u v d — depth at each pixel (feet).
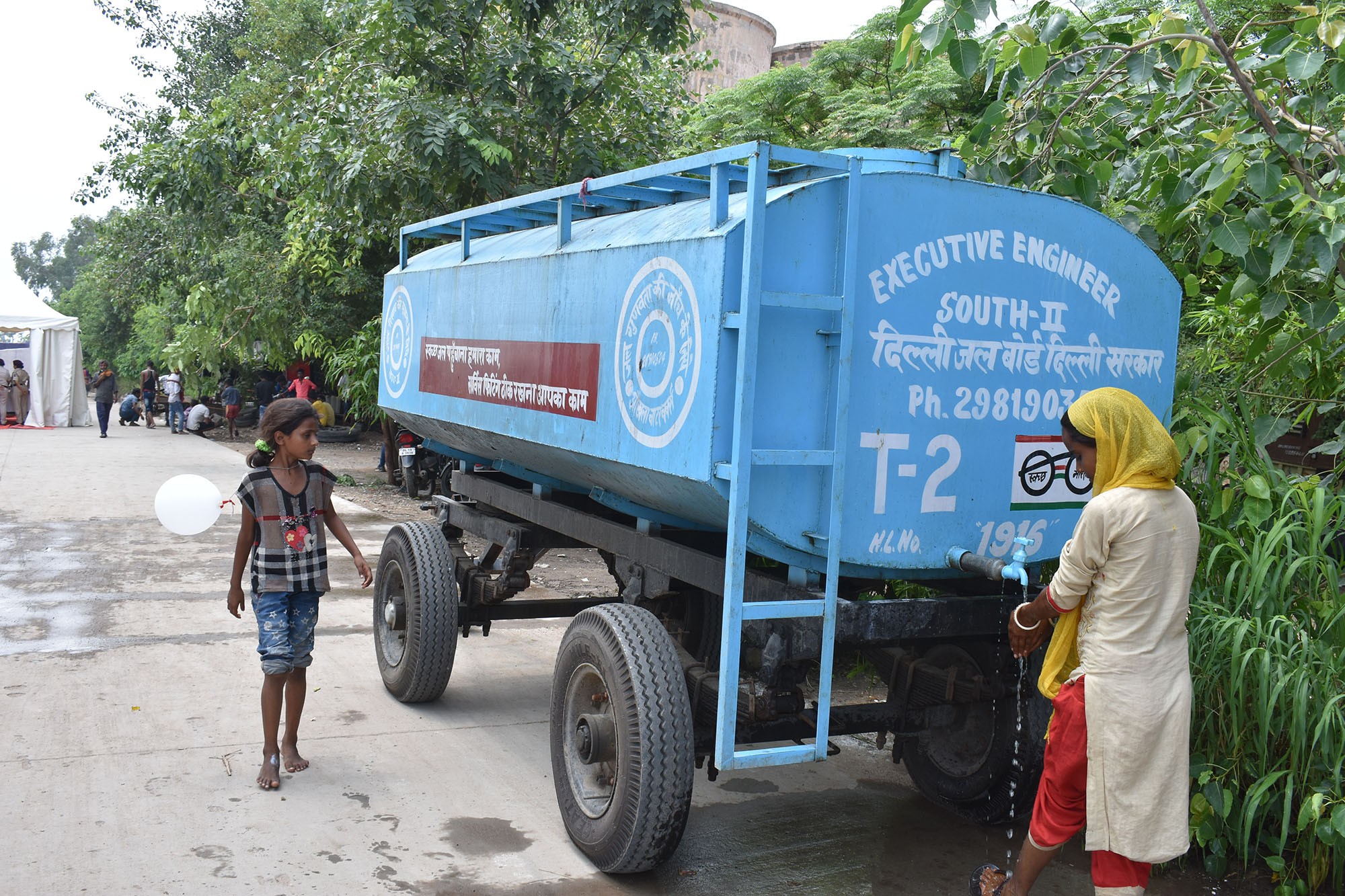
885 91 32.09
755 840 13.99
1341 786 12.09
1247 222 13.84
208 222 58.23
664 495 12.19
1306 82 15.05
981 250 11.69
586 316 13.55
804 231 10.74
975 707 14.51
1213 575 13.91
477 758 16.28
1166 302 13.08
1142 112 16.39
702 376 10.79
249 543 14.83
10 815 13.39
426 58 35.19
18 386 76.74
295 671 15.11
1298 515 13.92
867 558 11.43
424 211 36.04
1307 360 15.08
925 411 11.54
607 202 15.58
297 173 38.17
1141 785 9.61
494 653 22.49
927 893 12.58
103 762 15.33
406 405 21.16
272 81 55.52
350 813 13.97
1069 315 12.37
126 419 81.46
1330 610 12.69
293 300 57.82
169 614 24.31
